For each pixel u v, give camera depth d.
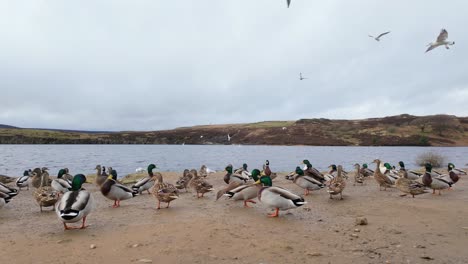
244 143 126.44
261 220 11.34
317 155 69.50
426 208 13.14
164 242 8.82
